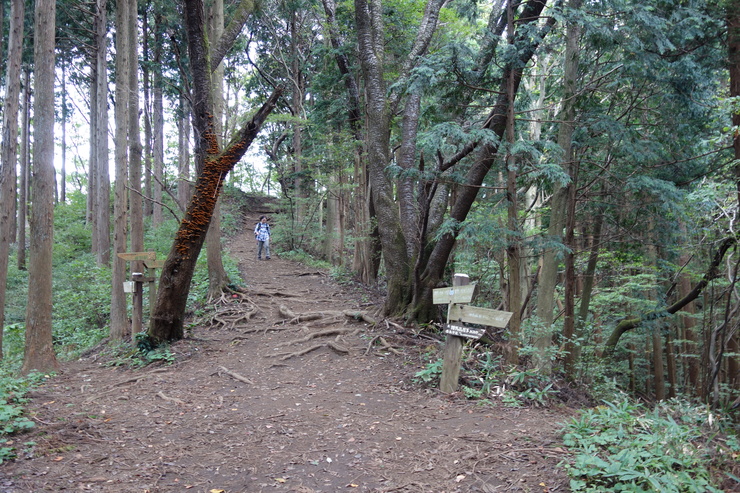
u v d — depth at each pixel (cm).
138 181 1102
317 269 1725
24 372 765
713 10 741
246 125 867
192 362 812
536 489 372
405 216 1023
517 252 728
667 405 588
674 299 1170
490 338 905
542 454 428
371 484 395
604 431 460
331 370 768
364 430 512
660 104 823
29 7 1695
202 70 865
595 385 784
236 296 1212
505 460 421
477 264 1216
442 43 1417
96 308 1369
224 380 720
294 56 2038
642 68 722
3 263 957
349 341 890
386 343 855
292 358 828
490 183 1084
